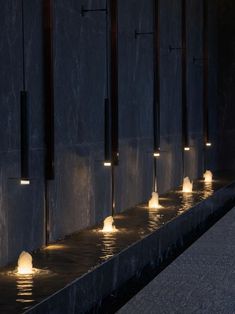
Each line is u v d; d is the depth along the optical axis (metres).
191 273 13.47
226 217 21.64
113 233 14.17
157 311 10.73
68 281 9.73
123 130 18.34
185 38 24.89
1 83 11.16
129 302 11.26
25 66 12.13
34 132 12.56
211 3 30.67
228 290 12.11
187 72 25.84
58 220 13.80
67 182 14.30
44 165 13.05
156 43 21.09
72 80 14.46
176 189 23.39
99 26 16.22
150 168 21.03
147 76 20.61
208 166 30.20
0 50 11.12
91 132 15.79
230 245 16.58
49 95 12.93
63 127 14.02
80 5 14.88
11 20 11.52
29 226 12.41
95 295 10.59
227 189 24.69
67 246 12.82
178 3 24.39
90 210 15.77
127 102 18.64
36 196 12.73
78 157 14.94
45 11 12.82
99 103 16.31
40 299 8.75
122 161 18.30
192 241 17.67
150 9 20.89
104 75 16.69
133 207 18.81
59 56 13.71
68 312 9.48
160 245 14.77
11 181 11.62
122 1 18.11
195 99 27.38
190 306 11.05
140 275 13.16
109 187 17.19
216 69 32.06
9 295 8.98
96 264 10.91
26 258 10.55
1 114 11.18
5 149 11.37
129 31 18.77
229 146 32.72
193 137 27.06
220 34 32.34
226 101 32.53
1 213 11.23
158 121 19.17
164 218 16.23
